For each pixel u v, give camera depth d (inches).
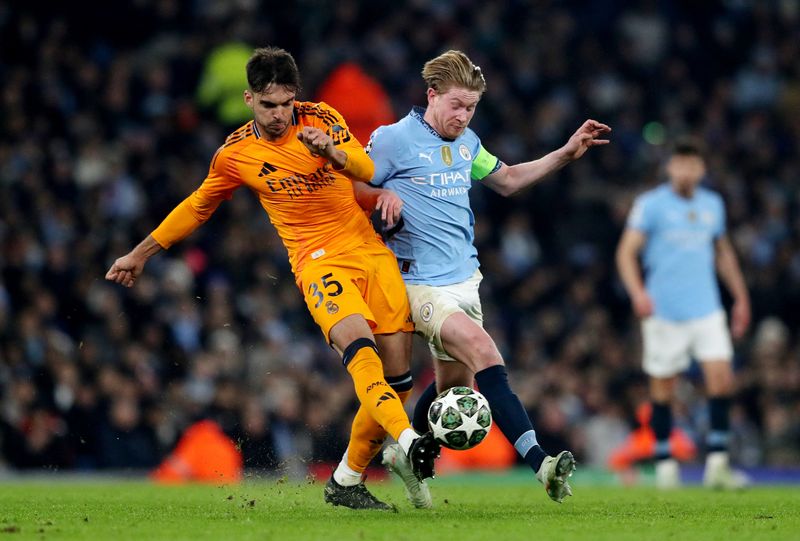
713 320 1482.5
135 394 1801.2
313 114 892.6
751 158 2920.8
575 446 2084.2
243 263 2164.1
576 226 2637.8
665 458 1491.1
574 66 2923.2
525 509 927.7
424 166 922.1
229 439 1801.2
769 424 2180.1
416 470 796.6
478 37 2839.6
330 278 876.0
